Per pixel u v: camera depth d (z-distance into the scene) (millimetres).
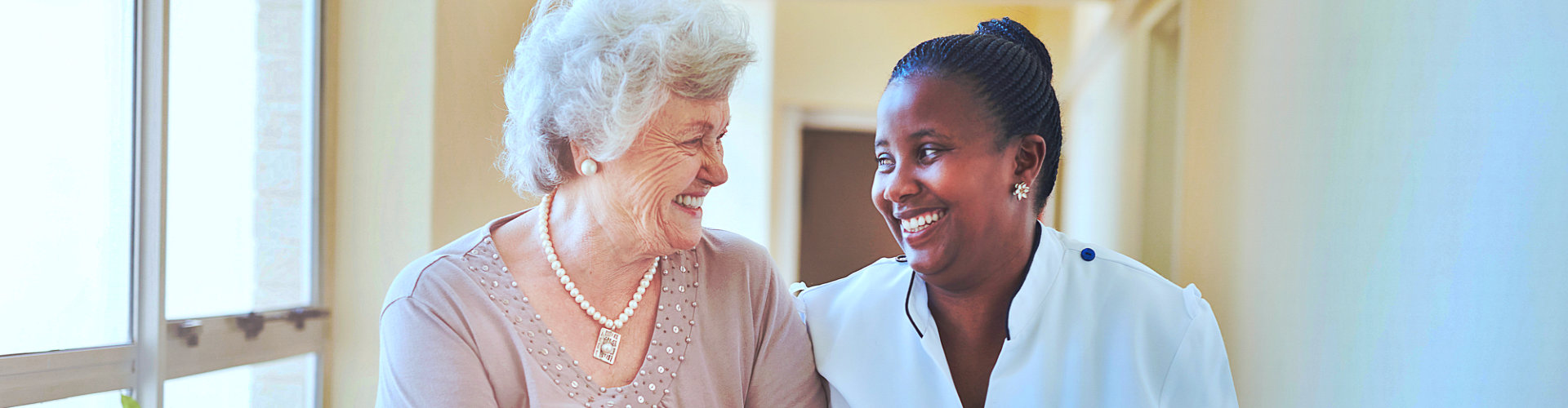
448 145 2201
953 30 5020
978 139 1030
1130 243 3627
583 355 1093
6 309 1446
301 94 2127
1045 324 1115
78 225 1589
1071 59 4668
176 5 1791
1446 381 2082
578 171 1054
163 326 1720
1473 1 2018
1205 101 3027
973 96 1021
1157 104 3523
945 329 1159
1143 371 1084
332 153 2186
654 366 1098
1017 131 1047
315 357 2182
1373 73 2283
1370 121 2293
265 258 2051
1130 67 3646
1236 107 2836
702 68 978
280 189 2084
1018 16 4949
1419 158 2154
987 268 1094
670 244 1061
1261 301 2654
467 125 2291
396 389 1030
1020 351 1117
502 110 2461
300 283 2146
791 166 5141
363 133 2178
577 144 1023
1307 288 2447
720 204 5035
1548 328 1895
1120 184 3785
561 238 1099
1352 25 2326
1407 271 2172
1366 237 2299
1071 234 4785
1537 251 1875
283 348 2059
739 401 1158
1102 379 1105
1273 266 2588
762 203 5082
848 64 5062
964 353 1157
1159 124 3531
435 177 2141
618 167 1014
